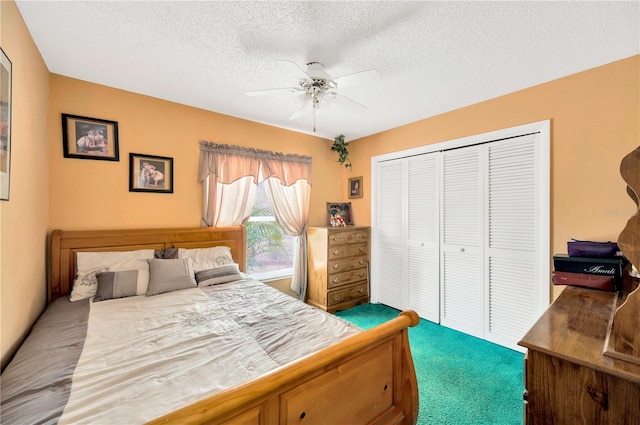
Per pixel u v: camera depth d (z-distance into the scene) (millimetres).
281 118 3180
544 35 1661
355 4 1428
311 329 1529
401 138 3416
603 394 892
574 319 1228
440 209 3045
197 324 1584
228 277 2492
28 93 1645
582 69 2074
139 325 1562
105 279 2049
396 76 2182
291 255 3764
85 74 2191
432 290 3125
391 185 3584
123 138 2467
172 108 2725
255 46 1807
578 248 1771
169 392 988
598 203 2037
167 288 2162
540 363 1010
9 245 1372
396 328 1244
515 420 1658
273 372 856
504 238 2549
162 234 2592
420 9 1455
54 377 1062
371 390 1217
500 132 2541
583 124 2096
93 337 1410
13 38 1397
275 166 3398
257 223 3480
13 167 1418
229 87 2410
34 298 1795
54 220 2174
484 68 2059
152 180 2611
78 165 2270
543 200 2281
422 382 2023
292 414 928
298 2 1417
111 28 1634
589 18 1508
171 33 1679
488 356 2379
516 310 2469
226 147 3016
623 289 1631
